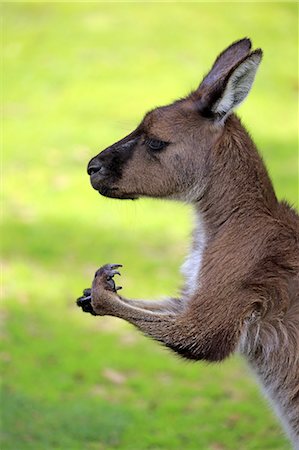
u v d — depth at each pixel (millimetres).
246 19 26953
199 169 8836
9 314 14539
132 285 15336
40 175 19234
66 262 16109
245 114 21766
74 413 12078
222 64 9125
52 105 22422
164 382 13078
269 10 27641
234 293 8469
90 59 24547
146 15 27156
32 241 16781
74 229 17250
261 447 11500
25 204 18156
